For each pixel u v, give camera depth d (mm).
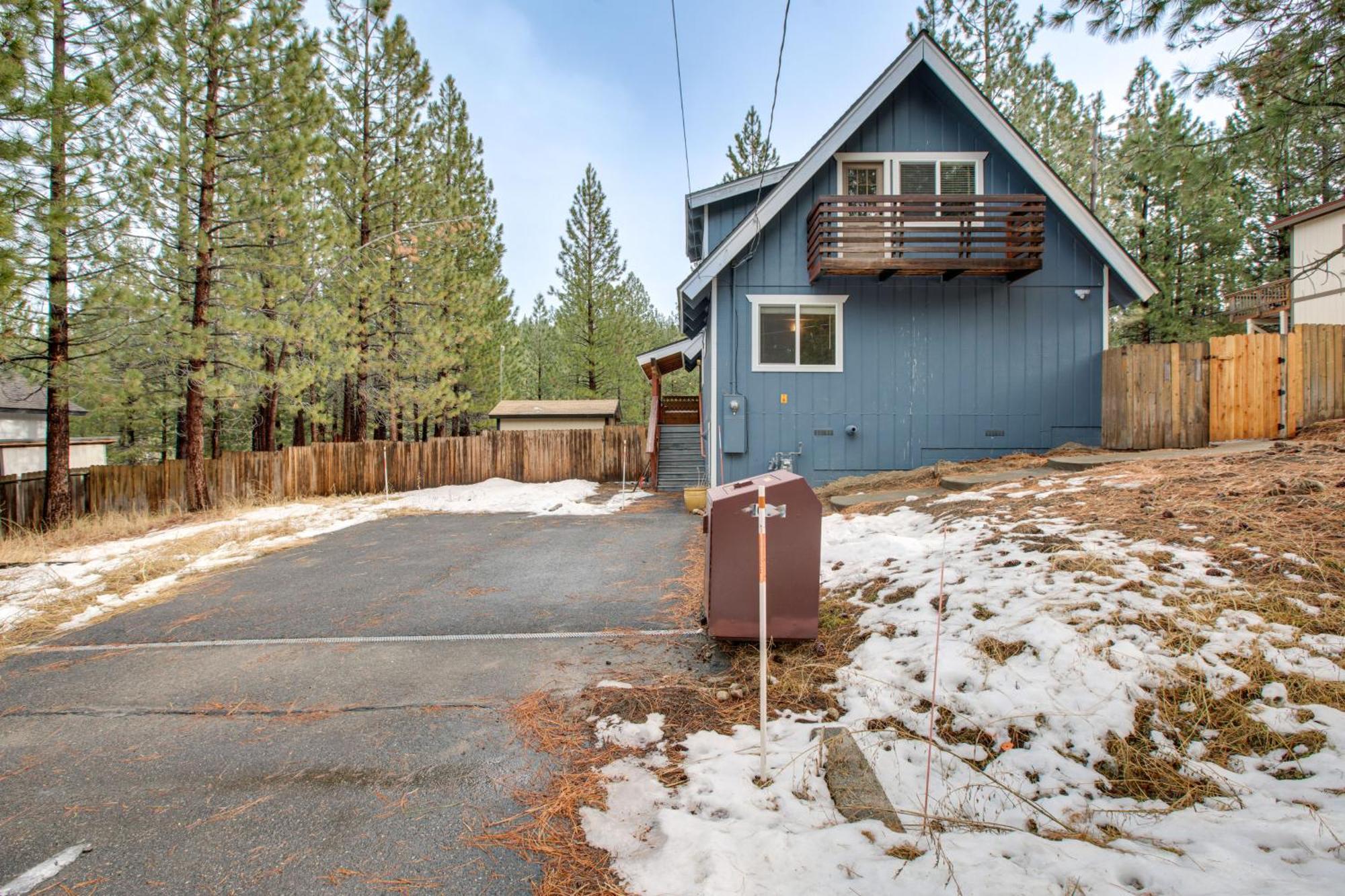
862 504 7742
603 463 17578
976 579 3945
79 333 12039
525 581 5949
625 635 4352
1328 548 3344
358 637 4535
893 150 10773
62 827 2422
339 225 16047
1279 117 4684
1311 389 7777
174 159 11406
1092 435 10680
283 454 15391
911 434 10727
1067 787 2326
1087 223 10352
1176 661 2805
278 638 4590
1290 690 2562
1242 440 7969
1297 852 1851
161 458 29141
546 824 2346
